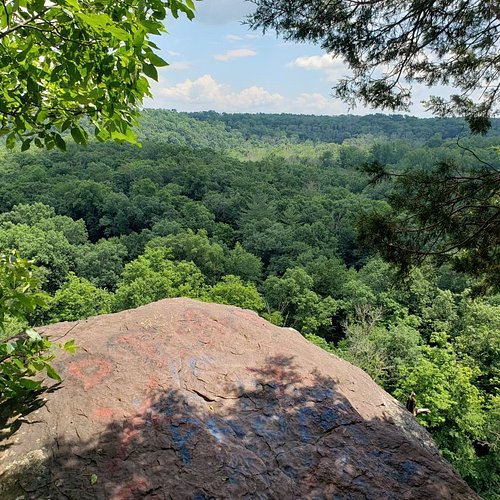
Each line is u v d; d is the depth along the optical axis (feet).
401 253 13.78
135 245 134.51
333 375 9.74
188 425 7.26
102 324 10.23
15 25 5.87
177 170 203.72
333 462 6.97
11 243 105.70
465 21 14.87
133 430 7.04
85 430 6.94
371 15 15.01
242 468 6.60
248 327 10.93
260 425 7.65
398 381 54.24
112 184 180.04
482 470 42.78
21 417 7.20
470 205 12.86
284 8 14.99
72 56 6.07
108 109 6.81
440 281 90.63
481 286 15.17
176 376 8.51
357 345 60.90
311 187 207.00
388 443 7.66
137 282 77.77
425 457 7.40
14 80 6.38
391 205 13.94
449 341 74.38
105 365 8.49
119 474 6.23
